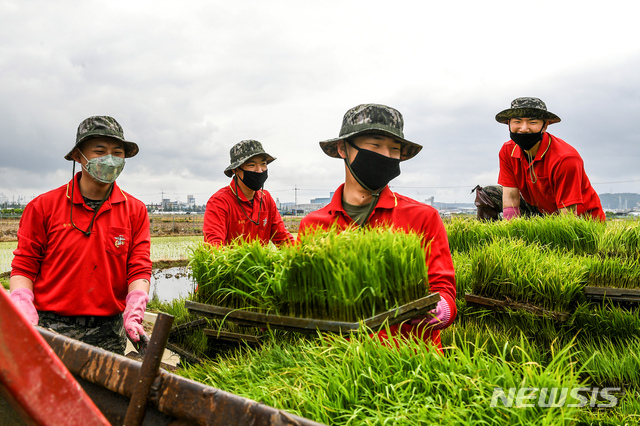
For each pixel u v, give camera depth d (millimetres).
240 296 2500
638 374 2867
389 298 2211
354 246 2225
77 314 3773
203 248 2826
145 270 4039
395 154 2914
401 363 1837
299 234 2635
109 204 3881
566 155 5516
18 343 842
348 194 3043
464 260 4961
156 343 1241
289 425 1010
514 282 3822
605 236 4430
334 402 1693
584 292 3607
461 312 4191
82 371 1478
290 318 2230
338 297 2109
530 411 1498
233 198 5367
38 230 3725
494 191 7781
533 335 3598
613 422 2355
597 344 3420
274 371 2127
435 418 1521
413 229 2850
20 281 3635
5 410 1014
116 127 3889
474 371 1724
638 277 3650
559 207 5734
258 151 5215
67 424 889
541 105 5559
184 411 1190
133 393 1241
